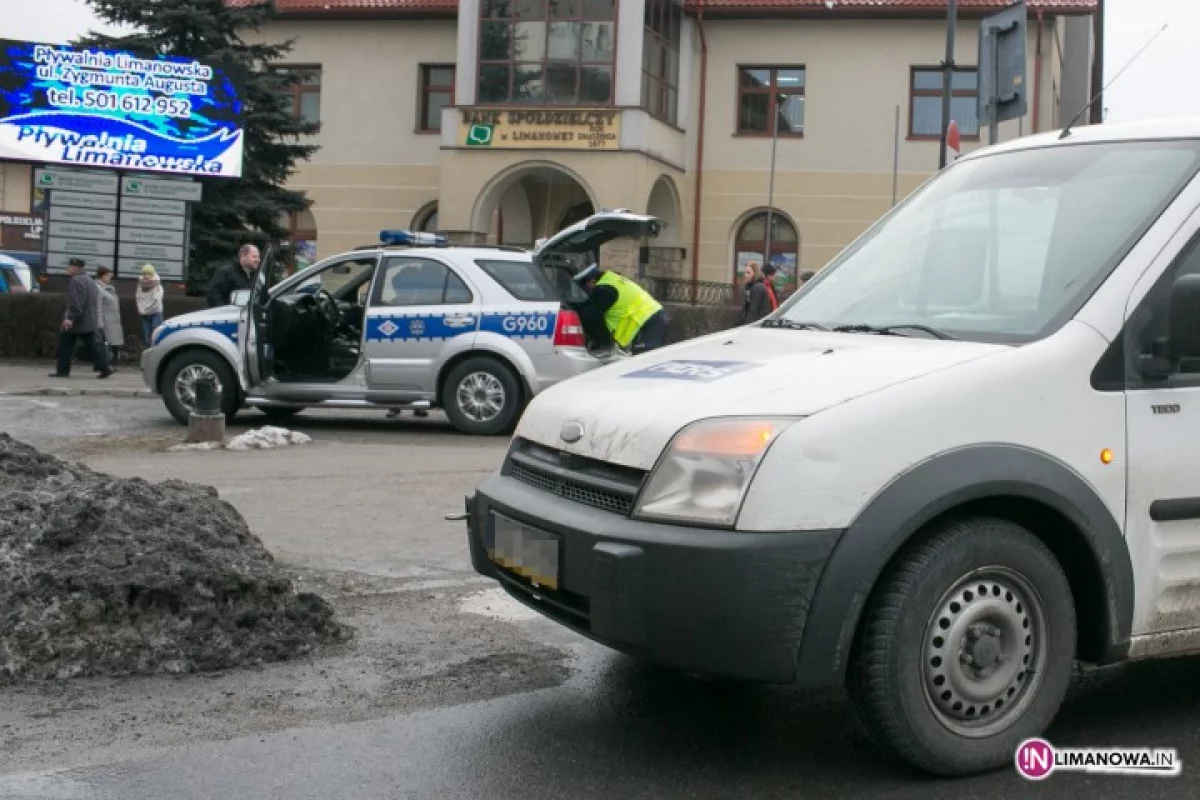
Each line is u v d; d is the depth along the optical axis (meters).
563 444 4.21
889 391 3.79
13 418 13.56
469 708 4.61
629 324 12.89
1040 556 3.90
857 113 30.44
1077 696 4.78
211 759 4.09
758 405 3.81
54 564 5.04
